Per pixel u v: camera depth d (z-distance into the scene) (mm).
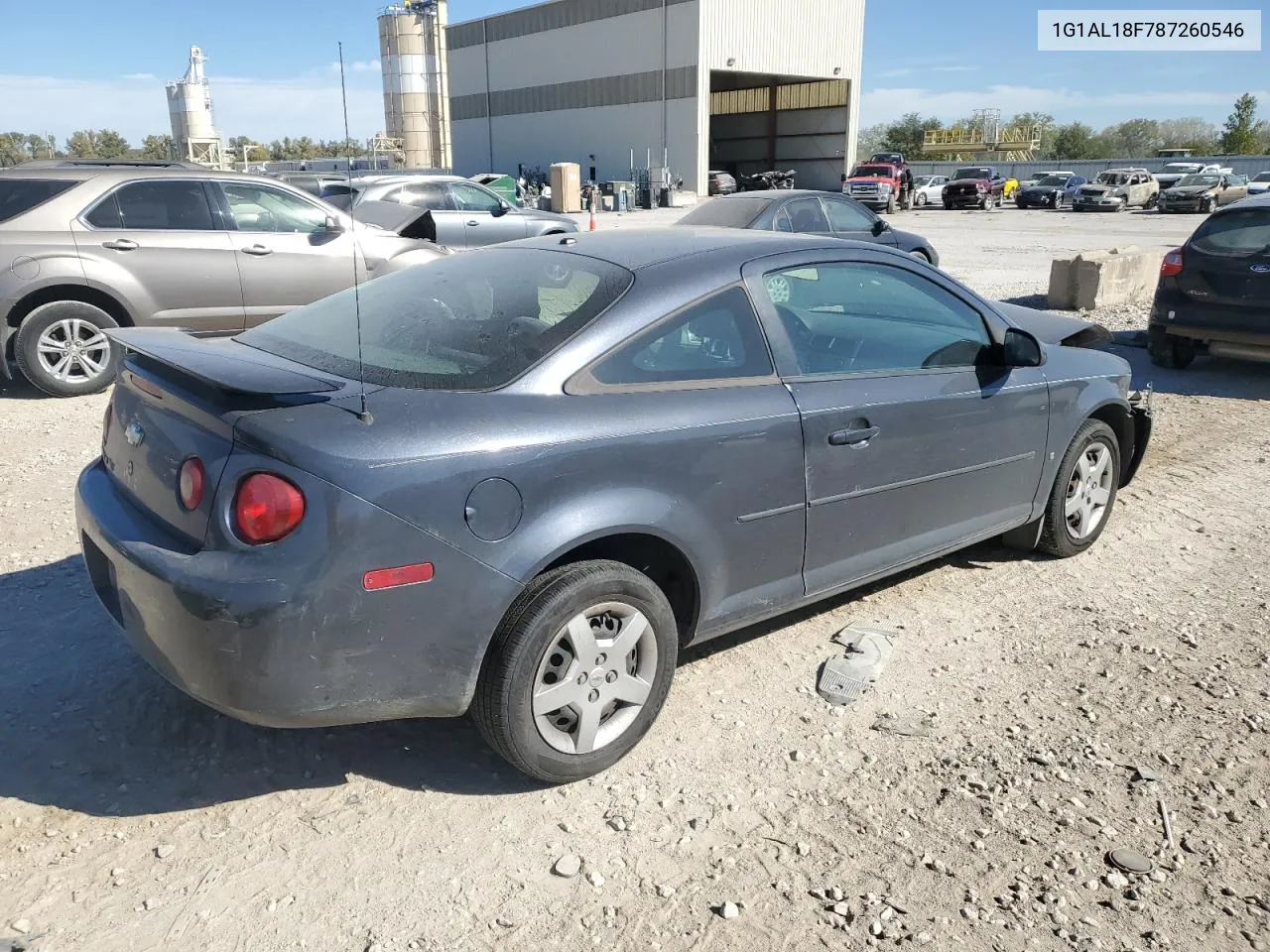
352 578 2527
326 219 8656
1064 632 4078
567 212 40531
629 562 3242
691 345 3215
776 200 11836
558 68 52812
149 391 2949
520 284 3350
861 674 3666
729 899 2564
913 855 2740
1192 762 3188
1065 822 2879
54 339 7664
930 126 92250
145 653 2744
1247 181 46406
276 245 8305
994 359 4207
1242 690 3631
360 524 2518
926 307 4000
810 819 2883
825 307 3691
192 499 2621
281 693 2541
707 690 3574
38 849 2668
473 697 2832
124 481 3041
